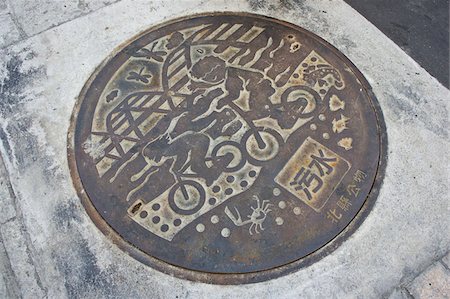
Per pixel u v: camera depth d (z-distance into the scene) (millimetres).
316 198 971
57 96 1098
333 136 1036
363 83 1114
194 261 917
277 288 901
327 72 1124
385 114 1078
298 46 1162
